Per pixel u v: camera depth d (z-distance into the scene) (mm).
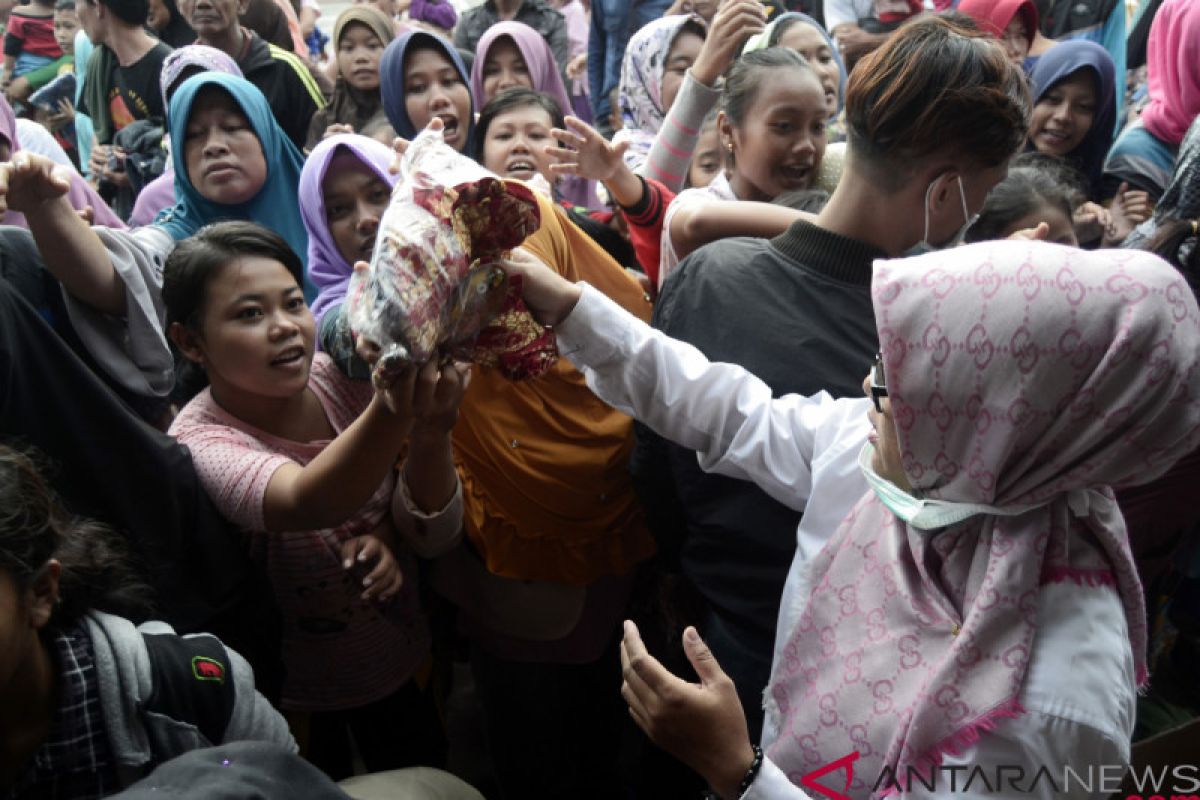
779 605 1486
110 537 1276
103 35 3924
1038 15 3486
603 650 2049
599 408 1855
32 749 1099
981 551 1038
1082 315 917
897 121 1316
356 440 1311
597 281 1903
